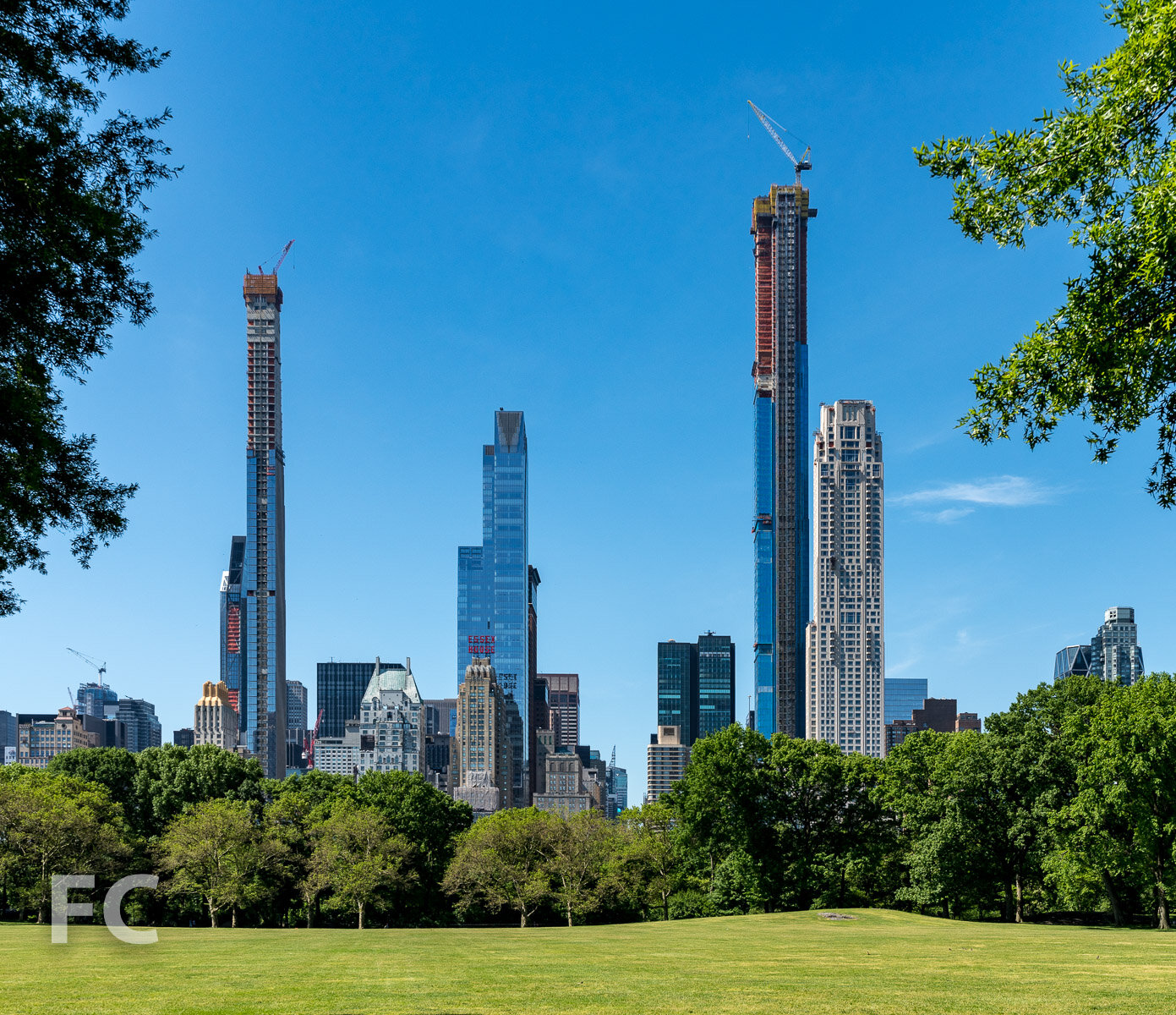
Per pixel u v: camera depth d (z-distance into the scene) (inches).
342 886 3073.3
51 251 556.1
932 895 2871.6
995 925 2433.6
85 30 577.9
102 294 610.9
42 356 621.3
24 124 556.1
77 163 581.9
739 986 1046.4
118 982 1101.1
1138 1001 899.4
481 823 3703.3
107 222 570.3
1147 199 530.0
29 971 1259.2
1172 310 560.7
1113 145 559.2
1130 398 610.9
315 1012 809.5
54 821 2738.7
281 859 3198.8
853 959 1461.6
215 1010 824.9
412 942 1974.7
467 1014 796.0
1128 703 2454.5
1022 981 1109.7
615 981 1107.3
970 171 634.2
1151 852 2310.5
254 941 1996.8
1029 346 642.2
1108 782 2375.7
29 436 590.2
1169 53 518.3
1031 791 2687.0
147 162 621.6
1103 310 589.3
